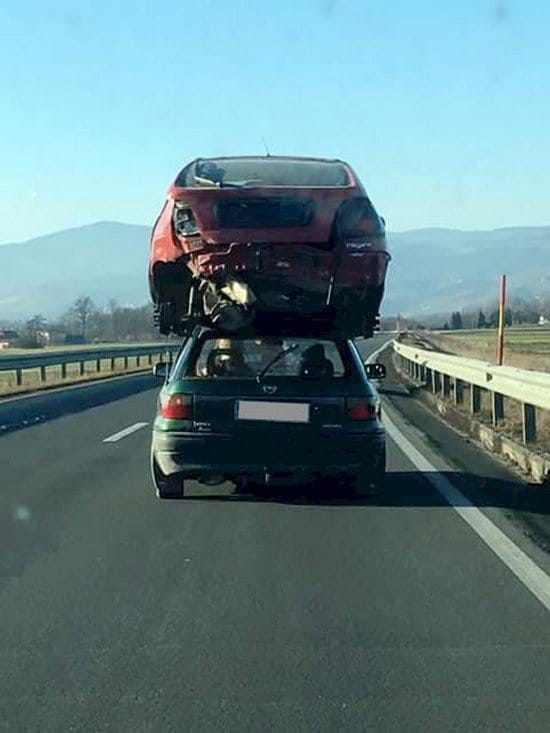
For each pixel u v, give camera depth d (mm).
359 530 9555
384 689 5566
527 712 5250
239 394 10250
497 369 16359
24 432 17938
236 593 7441
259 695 5484
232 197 11922
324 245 11922
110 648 6238
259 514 10305
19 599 7297
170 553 8672
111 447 15719
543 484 12055
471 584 7664
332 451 10242
